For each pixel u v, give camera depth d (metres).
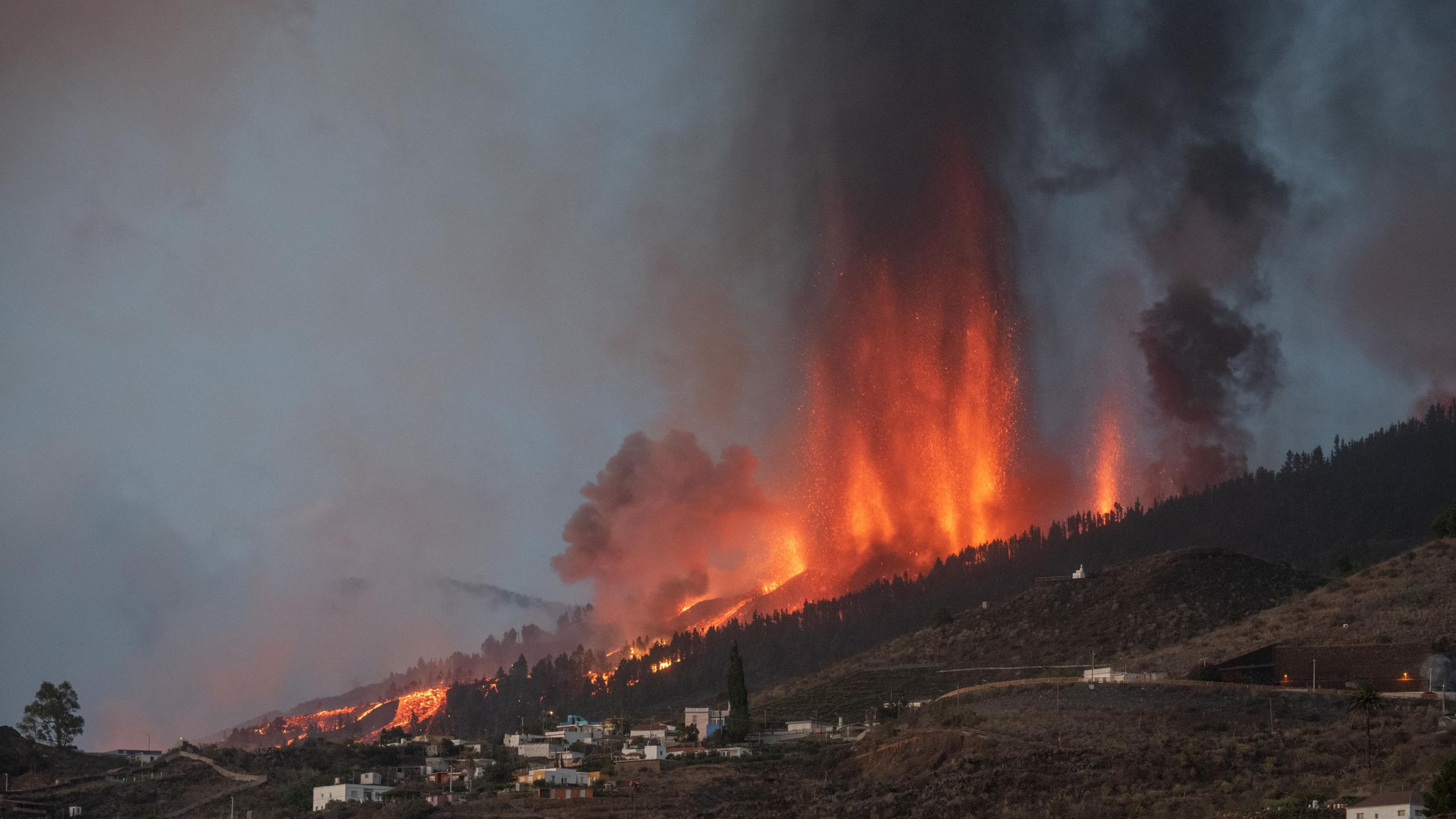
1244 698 171.00
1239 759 146.12
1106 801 138.62
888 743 183.88
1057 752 157.00
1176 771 144.88
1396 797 118.00
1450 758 128.75
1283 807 126.00
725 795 175.12
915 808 148.38
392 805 182.12
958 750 169.50
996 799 146.12
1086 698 182.38
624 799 176.12
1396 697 167.00
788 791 172.88
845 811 152.62
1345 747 145.75
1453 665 172.00
